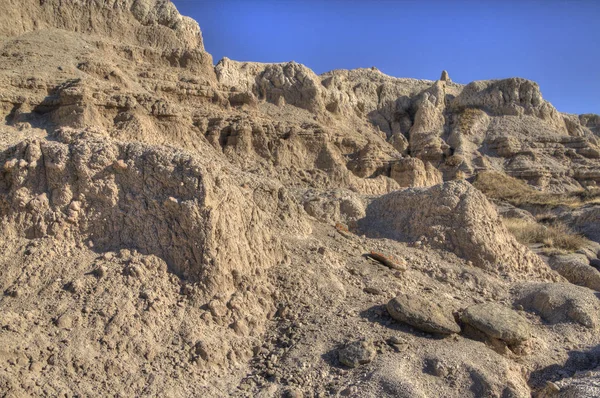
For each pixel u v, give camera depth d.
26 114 14.20
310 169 19.48
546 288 8.65
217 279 6.42
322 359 5.91
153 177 7.00
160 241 6.67
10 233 6.71
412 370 5.79
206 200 6.71
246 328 6.27
